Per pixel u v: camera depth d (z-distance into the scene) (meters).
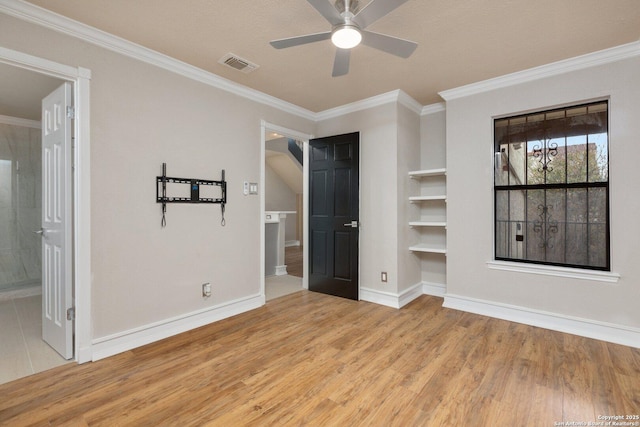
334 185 3.98
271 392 1.93
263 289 3.62
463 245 3.43
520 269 3.07
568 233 2.95
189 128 2.90
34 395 1.87
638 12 2.07
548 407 1.78
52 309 2.45
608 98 2.69
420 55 2.67
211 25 2.23
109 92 2.38
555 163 3.02
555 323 2.89
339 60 2.19
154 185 2.65
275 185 9.19
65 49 2.16
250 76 3.10
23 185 4.02
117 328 2.43
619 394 1.89
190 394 1.90
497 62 2.81
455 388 1.97
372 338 2.71
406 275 3.78
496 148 3.32
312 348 2.52
